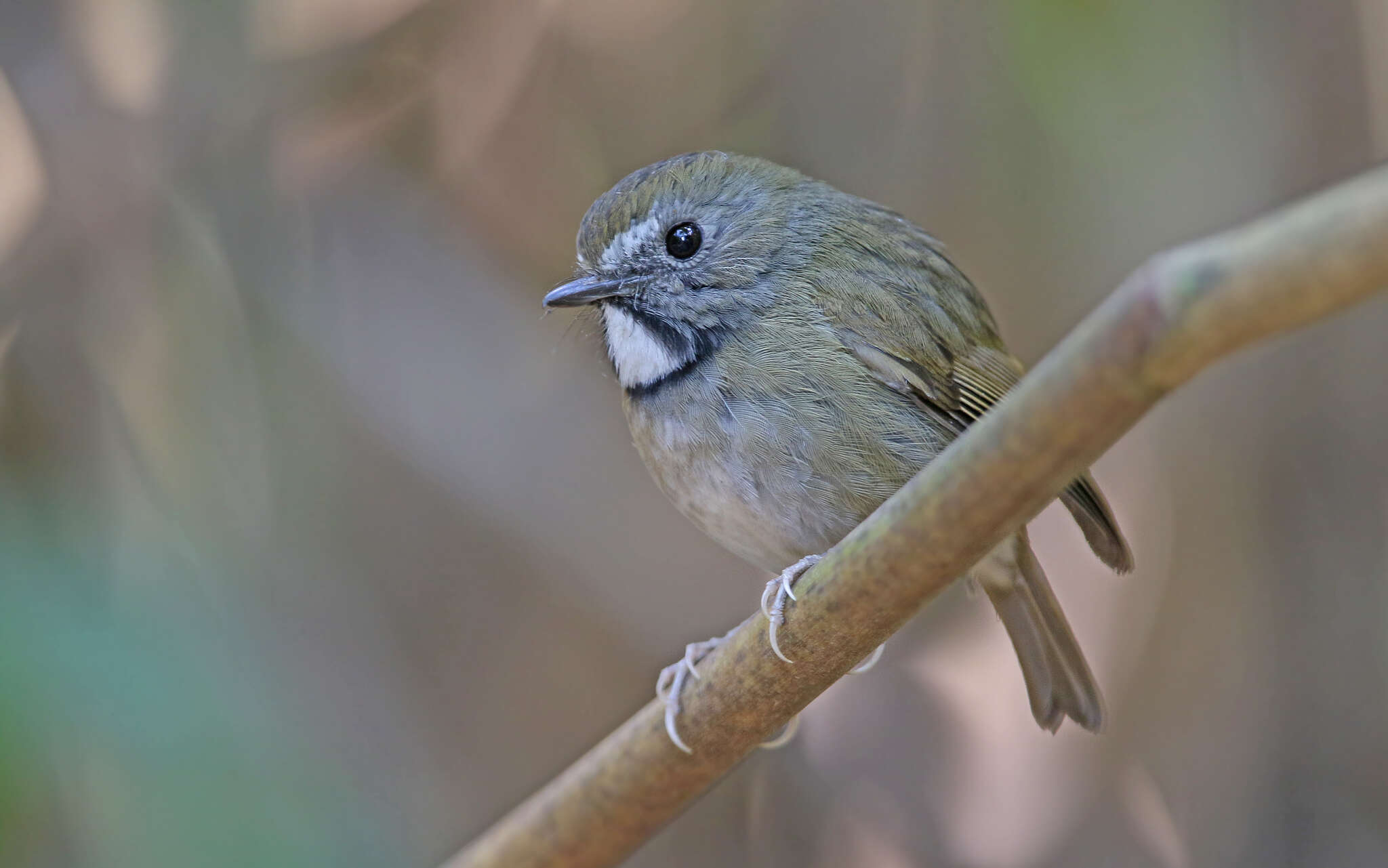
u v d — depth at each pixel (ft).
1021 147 33.73
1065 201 33.68
